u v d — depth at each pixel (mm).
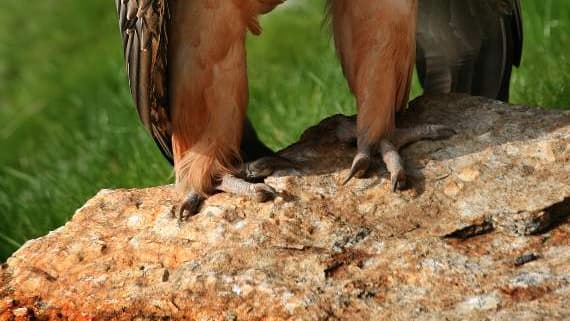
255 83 26562
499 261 14039
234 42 15891
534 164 15281
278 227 15094
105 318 14617
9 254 21906
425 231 14664
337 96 23266
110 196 16578
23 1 39500
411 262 14172
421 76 19484
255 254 14719
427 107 16922
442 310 13453
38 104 32969
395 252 14375
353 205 15289
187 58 15922
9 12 39000
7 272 15805
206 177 16172
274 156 16312
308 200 15445
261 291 14141
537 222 14438
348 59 16281
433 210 15016
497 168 15328
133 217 16031
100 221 16141
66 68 35031
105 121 27406
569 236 14367
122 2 15984
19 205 23500
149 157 22750
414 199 15203
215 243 15109
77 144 27844
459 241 14484
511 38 18594
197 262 14812
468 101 16891
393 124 16109
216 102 16078
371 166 15875
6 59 36688
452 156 15711
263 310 13953
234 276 14438
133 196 16547
